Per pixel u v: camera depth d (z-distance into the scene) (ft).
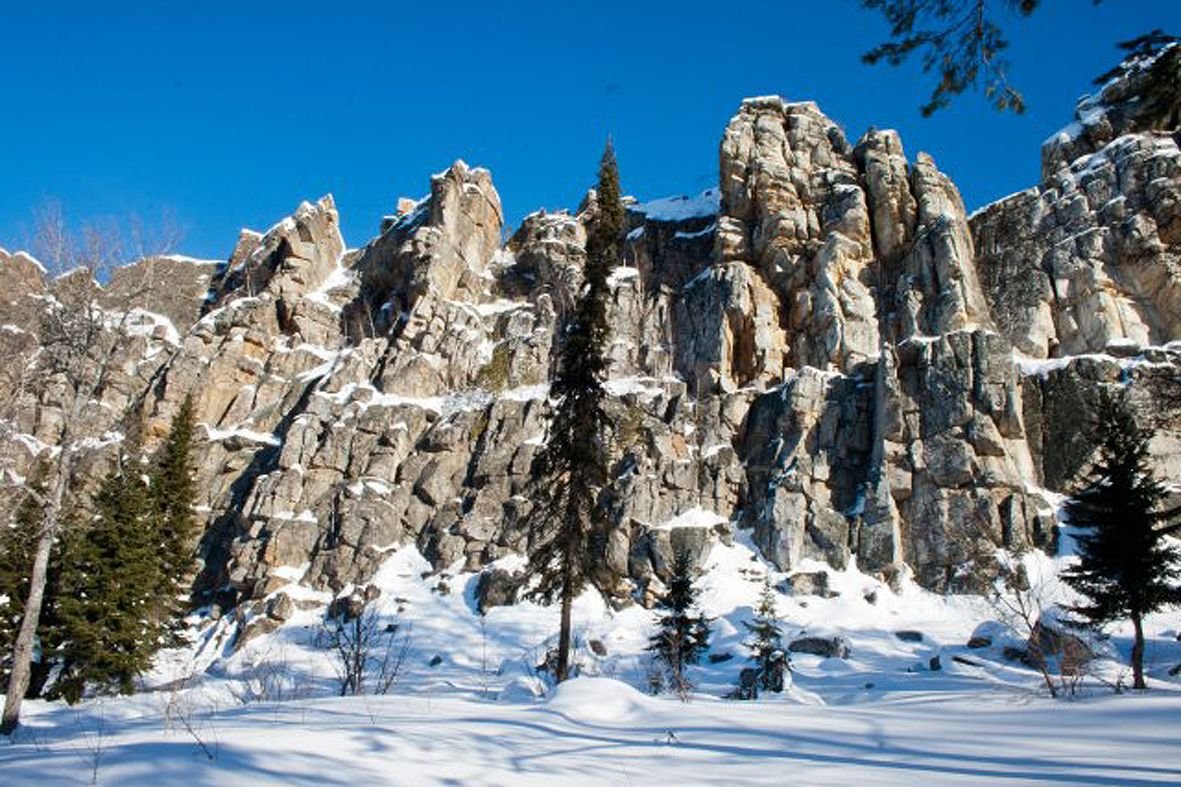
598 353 84.33
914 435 145.38
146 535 100.07
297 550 156.15
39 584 64.59
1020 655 87.71
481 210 240.32
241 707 42.06
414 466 168.45
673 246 219.82
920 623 119.65
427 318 203.82
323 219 252.62
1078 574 87.04
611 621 128.57
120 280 69.05
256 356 213.46
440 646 122.93
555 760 22.39
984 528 123.44
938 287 169.68
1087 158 181.57
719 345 175.94
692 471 153.69
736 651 110.42
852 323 171.42
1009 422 141.69
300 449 173.68
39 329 67.15
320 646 126.93
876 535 136.56
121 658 91.15
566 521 79.82
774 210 191.31
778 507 143.23
